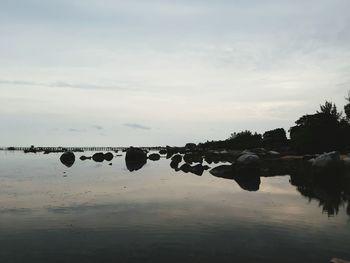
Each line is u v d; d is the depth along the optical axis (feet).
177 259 39.40
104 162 203.82
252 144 299.17
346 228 51.93
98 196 79.20
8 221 56.18
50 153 379.76
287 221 55.83
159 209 64.75
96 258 39.88
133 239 46.37
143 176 121.80
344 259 39.60
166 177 118.52
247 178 115.03
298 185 97.76
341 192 85.51
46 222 55.47
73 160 211.41
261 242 45.09
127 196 79.20
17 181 106.11
